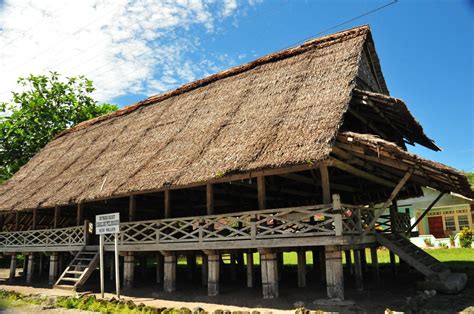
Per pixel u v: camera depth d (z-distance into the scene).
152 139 16.38
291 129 10.99
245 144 11.53
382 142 9.14
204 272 14.77
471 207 26.55
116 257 12.09
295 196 18.39
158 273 16.17
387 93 17.14
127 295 12.95
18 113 30.19
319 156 9.30
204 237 11.97
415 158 9.24
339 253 9.87
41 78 31.53
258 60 16.77
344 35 14.45
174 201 19.58
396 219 14.95
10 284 17.34
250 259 13.62
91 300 11.89
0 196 19.75
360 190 16.50
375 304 9.56
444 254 21.11
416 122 12.27
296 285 13.26
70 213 21.59
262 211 10.92
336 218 9.66
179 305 10.89
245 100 14.52
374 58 15.30
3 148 29.59
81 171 17.25
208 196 12.23
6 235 19.08
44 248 17.08
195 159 12.42
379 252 24.91
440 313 8.56
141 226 15.23
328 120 10.41
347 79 11.87
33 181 19.50
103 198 13.76
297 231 10.31
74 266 14.97
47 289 14.91
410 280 13.52
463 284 11.08
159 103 20.30
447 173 9.55
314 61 14.12
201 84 18.86
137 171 13.94
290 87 13.39
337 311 9.05
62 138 24.52
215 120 14.45
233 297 11.47
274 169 10.33
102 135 20.78
